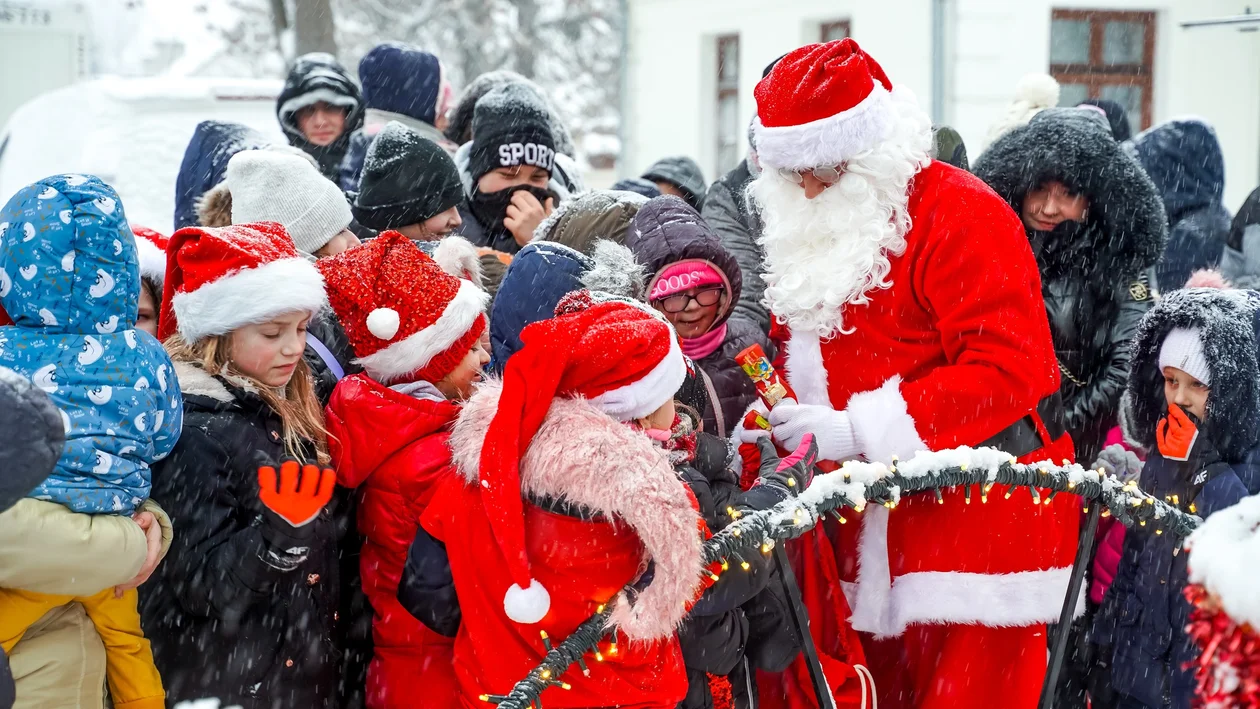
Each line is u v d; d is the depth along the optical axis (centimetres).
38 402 166
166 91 689
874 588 261
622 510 197
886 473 218
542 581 204
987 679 260
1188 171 476
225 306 222
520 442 203
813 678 229
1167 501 241
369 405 236
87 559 197
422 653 236
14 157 689
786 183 263
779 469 231
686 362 240
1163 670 269
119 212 212
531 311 246
